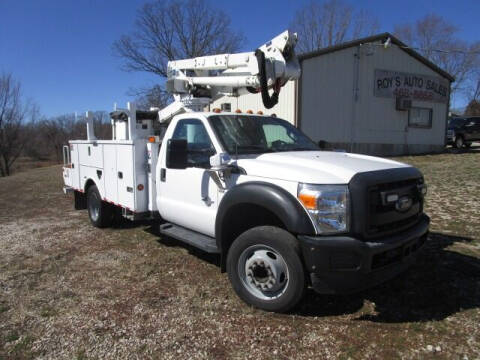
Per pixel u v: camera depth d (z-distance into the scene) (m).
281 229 3.38
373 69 17.98
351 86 17.38
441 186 9.52
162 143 4.96
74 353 2.96
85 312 3.58
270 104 4.88
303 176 3.28
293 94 15.85
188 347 3.03
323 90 16.48
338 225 3.13
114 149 5.70
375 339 3.10
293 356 2.91
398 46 18.59
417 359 2.84
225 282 4.20
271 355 2.92
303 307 3.63
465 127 23.08
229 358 2.89
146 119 6.17
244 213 3.83
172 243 5.65
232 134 4.29
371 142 18.42
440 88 20.61
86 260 4.98
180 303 3.73
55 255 5.20
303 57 15.59
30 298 3.89
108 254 5.20
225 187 3.88
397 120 19.20
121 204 5.64
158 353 2.96
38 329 3.30
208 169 4.08
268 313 3.50
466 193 8.49
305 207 3.19
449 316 3.41
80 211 8.22
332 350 2.97
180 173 4.56
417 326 3.26
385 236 3.28
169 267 4.68
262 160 3.81
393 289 3.97
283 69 4.68
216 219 3.87
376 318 3.42
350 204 3.15
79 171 7.12
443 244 5.21
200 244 4.11
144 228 6.55
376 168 3.48
